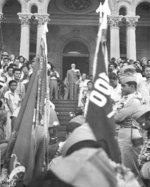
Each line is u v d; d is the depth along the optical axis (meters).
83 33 33.69
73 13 32.94
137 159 5.58
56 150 7.18
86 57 33.78
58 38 33.50
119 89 9.65
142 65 19.19
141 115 5.64
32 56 32.19
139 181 5.08
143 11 32.69
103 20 4.08
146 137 6.06
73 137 3.22
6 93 11.08
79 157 2.29
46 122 6.26
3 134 7.77
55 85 18.16
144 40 33.25
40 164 5.87
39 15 27.02
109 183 2.22
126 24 27.83
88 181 2.16
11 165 5.38
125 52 32.69
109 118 3.62
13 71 13.61
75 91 19.23
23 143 5.43
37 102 6.20
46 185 2.29
